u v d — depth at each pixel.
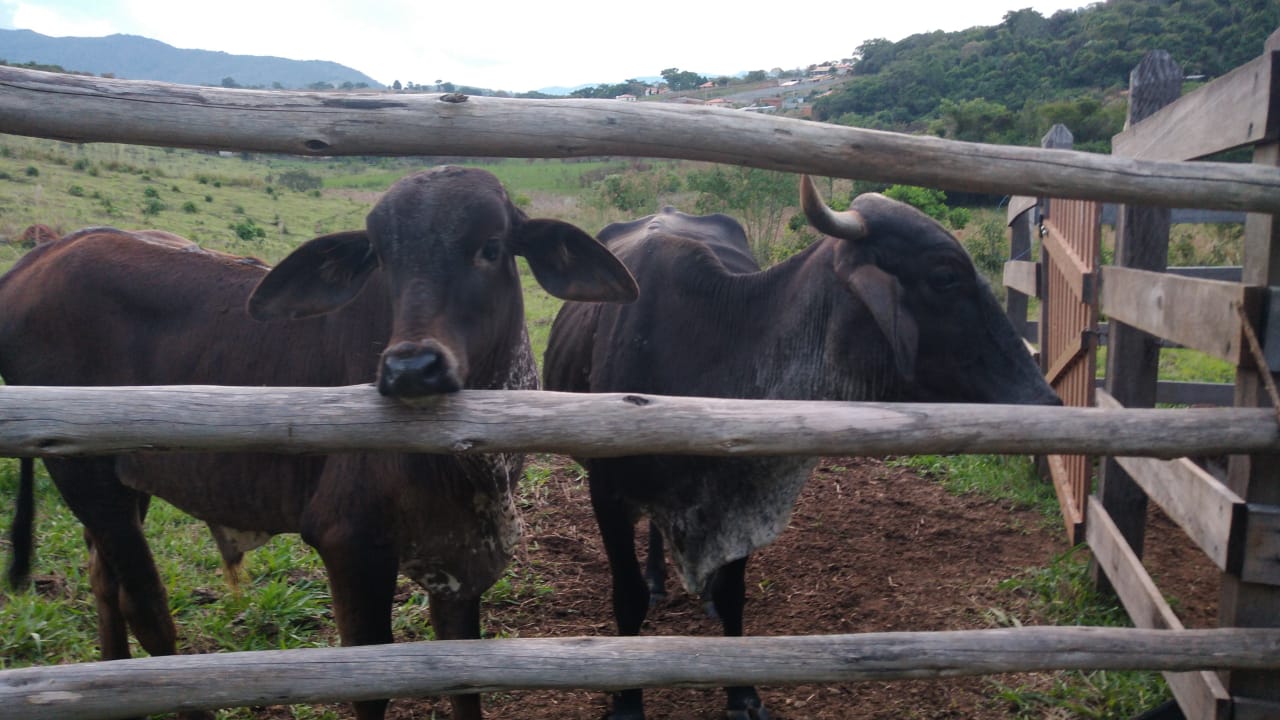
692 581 3.72
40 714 2.18
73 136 2.13
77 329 3.40
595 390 3.91
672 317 3.76
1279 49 2.50
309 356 3.17
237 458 3.21
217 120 2.13
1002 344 3.23
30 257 3.69
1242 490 2.73
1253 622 2.71
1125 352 4.11
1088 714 3.68
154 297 3.39
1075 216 5.20
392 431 2.22
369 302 3.04
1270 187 2.38
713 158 2.30
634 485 3.66
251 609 4.42
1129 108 4.21
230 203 23.41
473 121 2.19
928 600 4.68
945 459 6.64
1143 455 2.42
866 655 2.46
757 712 3.76
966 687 3.93
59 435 2.09
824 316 3.41
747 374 3.59
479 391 2.29
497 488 3.11
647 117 2.25
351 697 2.34
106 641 3.75
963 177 2.36
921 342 3.25
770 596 4.83
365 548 2.97
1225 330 2.74
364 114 2.16
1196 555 5.09
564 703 3.98
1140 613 3.62
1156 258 3.95
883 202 3.29
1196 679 3.03
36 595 4.37
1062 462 5.57
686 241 3.96
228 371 3.25
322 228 20.00
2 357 3.50
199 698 2.27
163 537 5.06
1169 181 2.38
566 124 2.22
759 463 3.46
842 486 6.34
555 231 2.86
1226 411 2.44
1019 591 4.70
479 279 2.66
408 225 2.58
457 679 2.36
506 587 4.80
